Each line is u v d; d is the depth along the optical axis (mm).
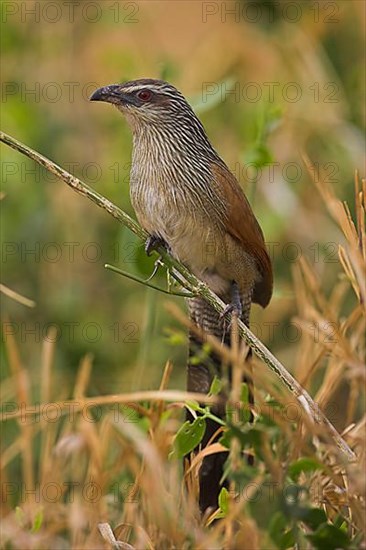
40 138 14203
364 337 9977
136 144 10312
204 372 9898
